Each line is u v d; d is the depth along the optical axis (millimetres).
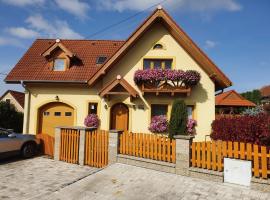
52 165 10852
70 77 14914
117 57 13906
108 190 7684
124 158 9867
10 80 15055
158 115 14297
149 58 14367
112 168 9422
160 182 8016
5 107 22312
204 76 13820
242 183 7473
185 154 8500
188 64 14070
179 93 13734
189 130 13156
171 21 13453
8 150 11539
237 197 6820
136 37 13742
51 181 8641
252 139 8039
